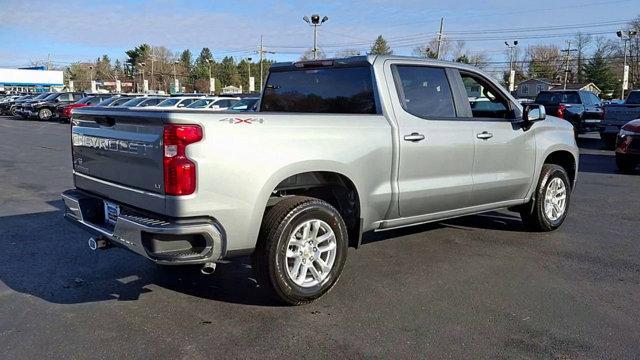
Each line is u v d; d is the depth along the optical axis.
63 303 4.46
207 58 115.31
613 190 10.12
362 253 5.88
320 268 4.49
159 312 4.29
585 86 80.69
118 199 4.33
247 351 3.66
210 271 4.09
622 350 3.71
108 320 4.14
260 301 4.52
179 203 3.75
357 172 4.66
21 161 13.72
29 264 5.46
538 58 99.25
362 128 4.73
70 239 6.38
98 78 120.00
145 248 3.85
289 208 4.23
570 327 4.05
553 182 6.76
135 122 4.07
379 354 3.63
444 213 5.62
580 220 7.56
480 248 6.10
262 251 4.19
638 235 6.75
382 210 4.99
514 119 6.16
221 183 3.87
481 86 6.00
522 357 3.60
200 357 3.57
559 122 6.90
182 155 3.75
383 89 5.05
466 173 5.63
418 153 5.13
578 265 5.52
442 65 5.57
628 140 12.03
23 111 34.75
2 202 8.46
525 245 6.24
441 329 4.01
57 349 3.67
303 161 4.27
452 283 4.96
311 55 43.22
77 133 4.89
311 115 4.45
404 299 4.58
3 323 4.07
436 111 5.43
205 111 3.98
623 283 5.00
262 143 4.06
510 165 6.11
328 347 3.72
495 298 4.61
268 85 6.22
